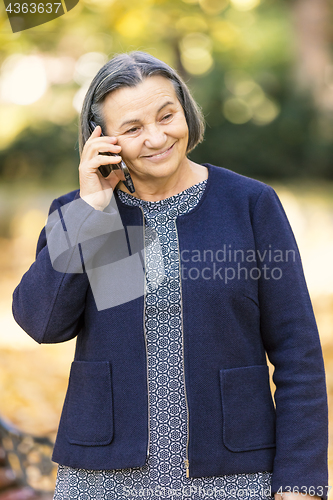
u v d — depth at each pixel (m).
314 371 1.76
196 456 1.71
